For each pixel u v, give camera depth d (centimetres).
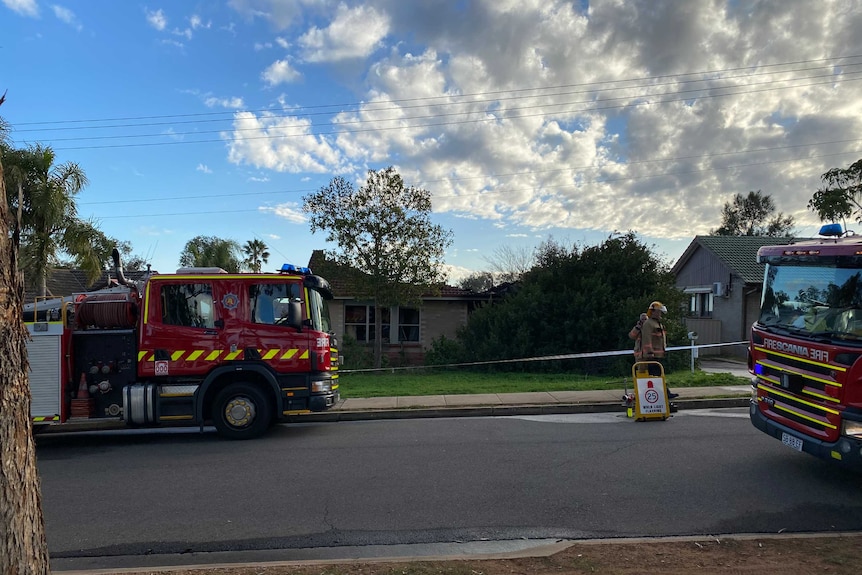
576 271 1812
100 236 1828
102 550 470
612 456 717
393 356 2272
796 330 623
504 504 552
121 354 873
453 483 621
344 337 2094
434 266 1953
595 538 470
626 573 376
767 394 665
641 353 990
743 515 514
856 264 558
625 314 1593
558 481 619
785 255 663
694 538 451
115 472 708
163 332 874
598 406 1063
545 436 842
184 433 967
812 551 409
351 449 794
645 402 955
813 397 581
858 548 413
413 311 2319
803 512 520
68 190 1738
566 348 1680
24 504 260
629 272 1769
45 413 843
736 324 2391
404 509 546
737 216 5709
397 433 897
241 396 888
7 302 257
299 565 399
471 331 1914
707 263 2636
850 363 537
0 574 248
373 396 1198
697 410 1050
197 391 867
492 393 1204
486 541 470
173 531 506
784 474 632
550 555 409
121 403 867
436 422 986
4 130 1576
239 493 607
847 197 1391
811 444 580
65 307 859
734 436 820
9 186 1590
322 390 888
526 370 1711
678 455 717
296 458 752
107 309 867
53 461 780
